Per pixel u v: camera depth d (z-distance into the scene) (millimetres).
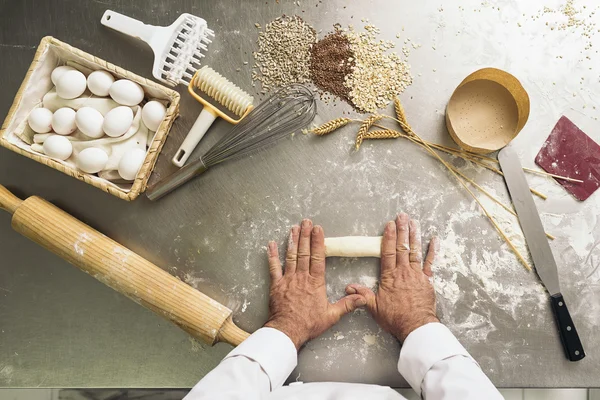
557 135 1277
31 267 1284
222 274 1277
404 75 1285
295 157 1282
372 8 1298
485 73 1229
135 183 1168
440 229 1274
